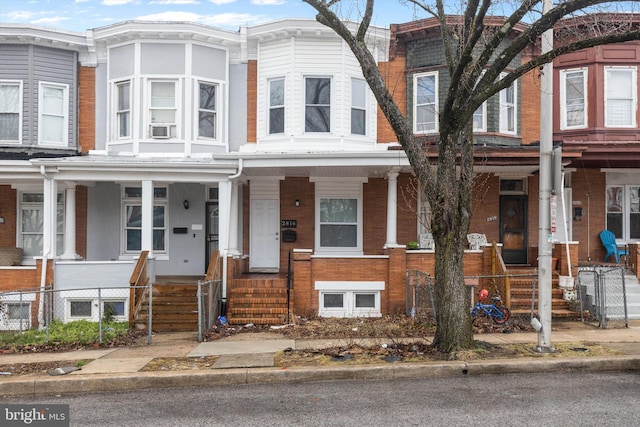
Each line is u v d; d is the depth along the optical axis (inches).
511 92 629.0
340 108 609.3
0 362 369.4
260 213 637.9
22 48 609.3
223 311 528.7
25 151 604.7
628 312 510.9
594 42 310.3
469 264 552.4
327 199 641.0
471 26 369.7
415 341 405.4
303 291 542.3
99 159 567.5
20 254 614.2
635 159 593.3
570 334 434.6
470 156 362.3
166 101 612.4
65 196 613.9
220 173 549.6
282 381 326.0
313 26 600.1
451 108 344.2
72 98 626.2
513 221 647.8
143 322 497.0
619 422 242.2
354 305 551.5
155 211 641.0
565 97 639.8
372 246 634.8
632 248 561.0
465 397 284.5
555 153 368.2
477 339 411.2
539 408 264.1
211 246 643.5
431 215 368.8
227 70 628.4
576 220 644.7
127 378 320.2
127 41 610.9
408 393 294.2
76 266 535.5
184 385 323.0
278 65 617.6
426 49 626.2
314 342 416.8
